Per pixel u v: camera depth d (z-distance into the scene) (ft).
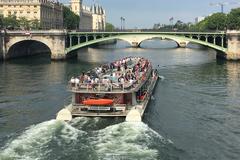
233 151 130.93
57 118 151.02
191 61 447.83
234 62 435.12
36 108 187.83
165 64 409.08
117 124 145.48
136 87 165.89
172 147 130.72
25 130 145.79
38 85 255.70
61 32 458.50
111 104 154.51
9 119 167.12
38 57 511.40
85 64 405.59
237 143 138.62
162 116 172.96
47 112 179.52
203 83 268.82
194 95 223.30
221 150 131.54
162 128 153.48
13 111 181.98
